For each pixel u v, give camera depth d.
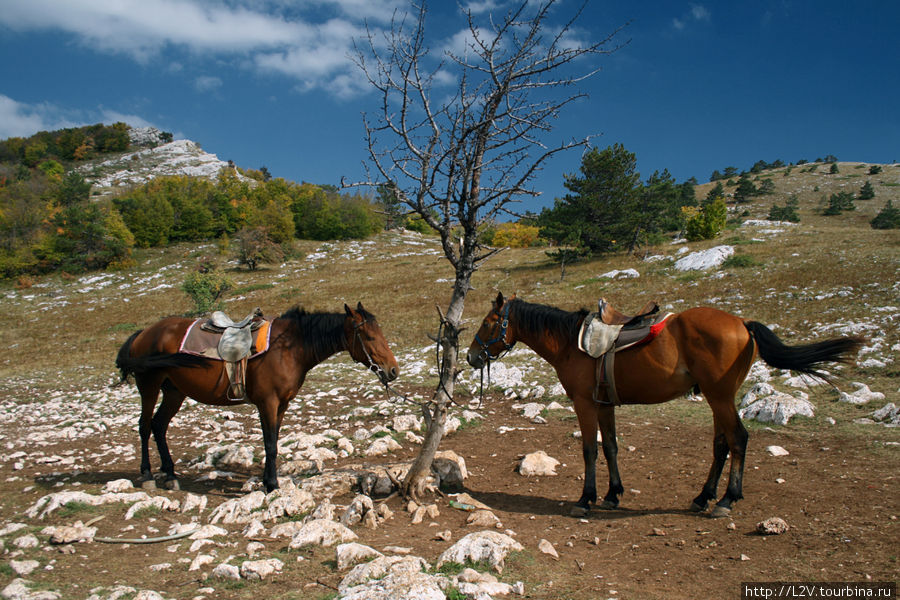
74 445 9.06
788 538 4.35
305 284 44.00
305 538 4.52
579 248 37.94
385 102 5.93
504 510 5.68
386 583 3.35
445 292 33.56
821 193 101.75
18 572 4.06
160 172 117.12
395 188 5.96
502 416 10.31
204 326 6.33
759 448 7.21
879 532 4.23
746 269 25.84
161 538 4.75
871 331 12.89
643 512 5.39
